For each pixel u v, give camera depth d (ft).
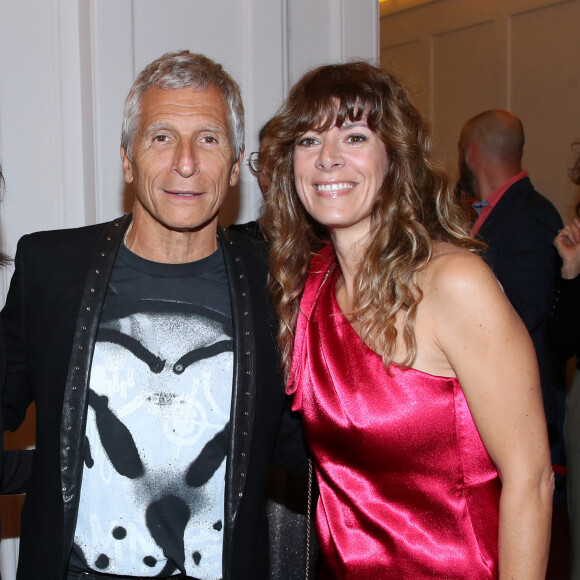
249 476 4.67
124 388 4.54
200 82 4.62
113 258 4.69
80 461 4.40
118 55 7.35
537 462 4.08
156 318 4.66
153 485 4.52
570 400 7.00
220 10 7.98
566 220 12.32
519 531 4.07
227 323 4.75
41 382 4.55
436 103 14.79
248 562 4.66
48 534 4.41
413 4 15.01
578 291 6.98
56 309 4.59
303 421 4.82
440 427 4.24
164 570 4.55
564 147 12.37
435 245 4.37
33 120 7.18
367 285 4.35
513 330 4.02
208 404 4.62
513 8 13.04
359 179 4.42
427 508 4.38
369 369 4.38
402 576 4.40
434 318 4.17
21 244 4.79
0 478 4.43
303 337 4.82
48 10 7.14
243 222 8.30
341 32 8.84
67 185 7.33
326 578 6.00
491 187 10.26
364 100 4.36
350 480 4.60
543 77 12.64
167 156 4.52
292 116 4.57
